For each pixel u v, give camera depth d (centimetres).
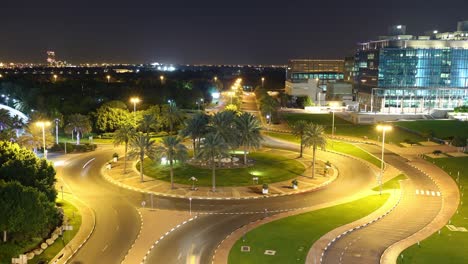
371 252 6619
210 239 7112
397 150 14388
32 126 12950
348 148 14588
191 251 6656
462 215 8356
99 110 16325
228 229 7556
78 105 18012
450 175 11319
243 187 10006
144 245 6875
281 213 8381
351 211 8506
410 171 11706
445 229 7619
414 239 7150
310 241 6994
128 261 6322
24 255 6081
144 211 8444
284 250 6644
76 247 6762
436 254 6562
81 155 13175
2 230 6400
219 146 9625
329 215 8262
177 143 9875
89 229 7494
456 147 14712
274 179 10669
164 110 16775
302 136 12862
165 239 7119
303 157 13075
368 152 14000
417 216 8281
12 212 6338
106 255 6519
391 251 6650
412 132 17762
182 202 9006
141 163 10275
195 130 12144
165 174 10969
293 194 9612
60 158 12744
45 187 7681
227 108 18325
